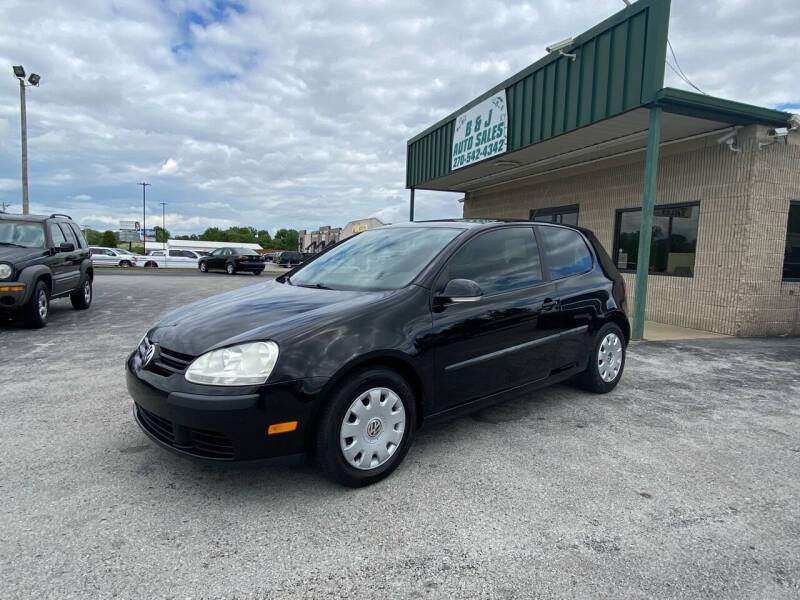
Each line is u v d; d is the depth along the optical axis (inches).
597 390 180.4
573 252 176.4
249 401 99.6
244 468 101.8
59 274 340.2
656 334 312.7
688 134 330.6
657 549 91.5
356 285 137.3
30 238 326.0
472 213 613.0
